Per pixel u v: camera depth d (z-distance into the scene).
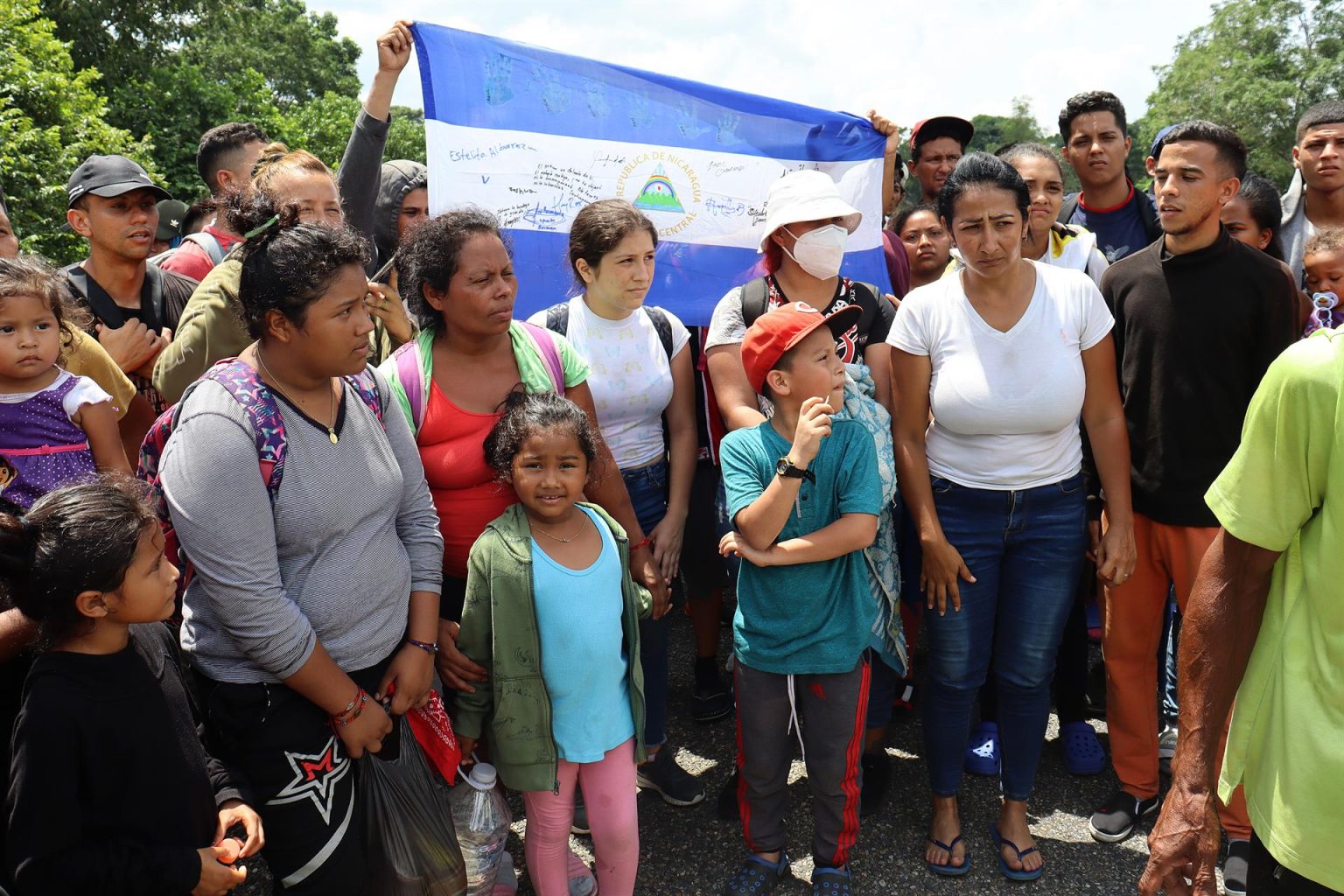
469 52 3.73
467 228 2.59
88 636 1.85
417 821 2.28
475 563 2.53
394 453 2.36
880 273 4.23
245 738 2.10
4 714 2.04
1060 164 3.91
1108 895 2.87
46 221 13.02
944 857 2.96
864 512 2.64
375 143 3.57
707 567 3.73
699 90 4.09
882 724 3.32
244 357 2.15
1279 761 1.78
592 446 2.60
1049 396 2.79
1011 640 2.94
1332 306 2.92
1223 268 2.97
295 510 2.06
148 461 2.18
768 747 2.78
